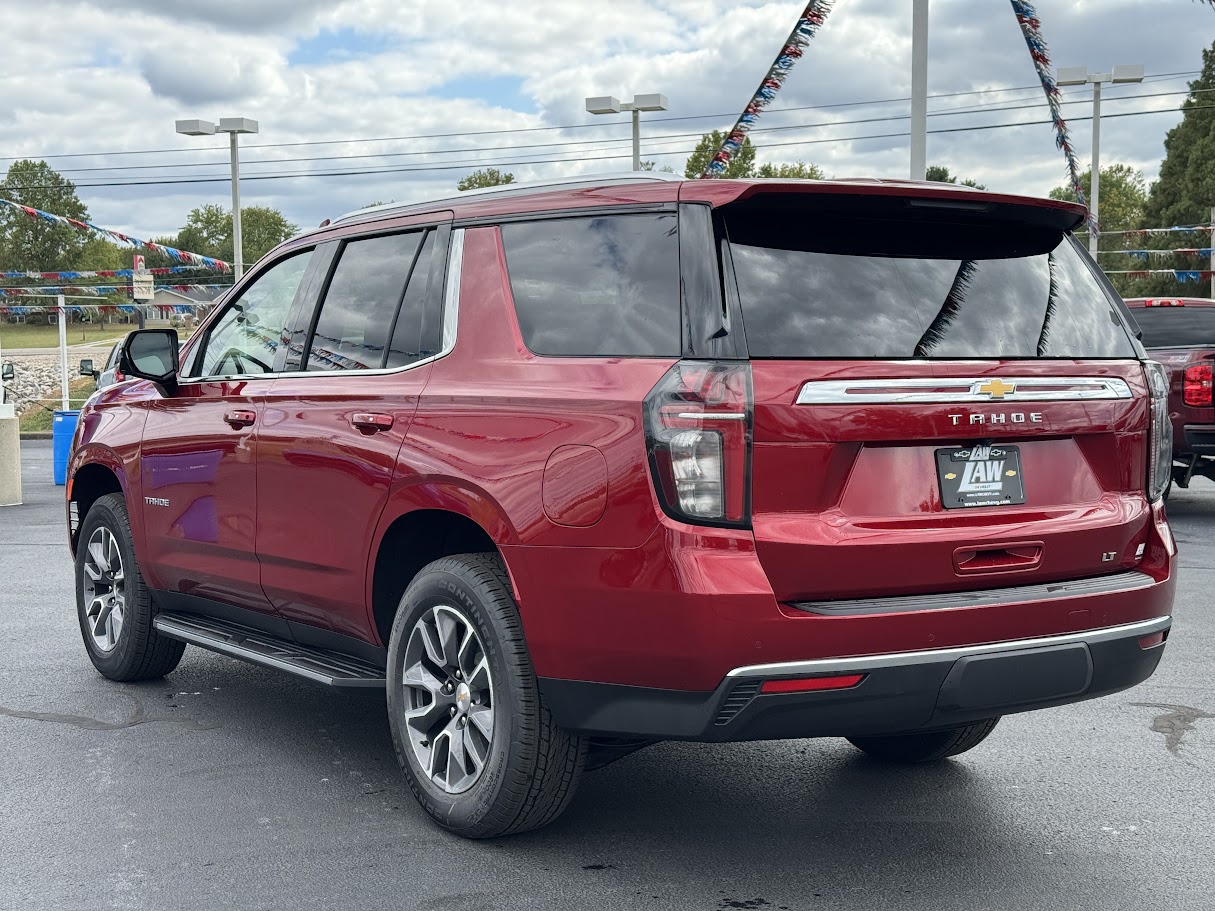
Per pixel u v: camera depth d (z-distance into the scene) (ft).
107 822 13.99
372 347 14.98
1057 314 13.05
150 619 19.52
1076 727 17.72
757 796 14.92
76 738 17.20
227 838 13.51
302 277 16.74
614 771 15.90
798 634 11.12
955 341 12.21
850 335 11.75
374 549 14.30
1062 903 11.82
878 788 15.20
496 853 13.08
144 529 18.98
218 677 20.72
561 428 12.19
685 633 11.19
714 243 11.69
